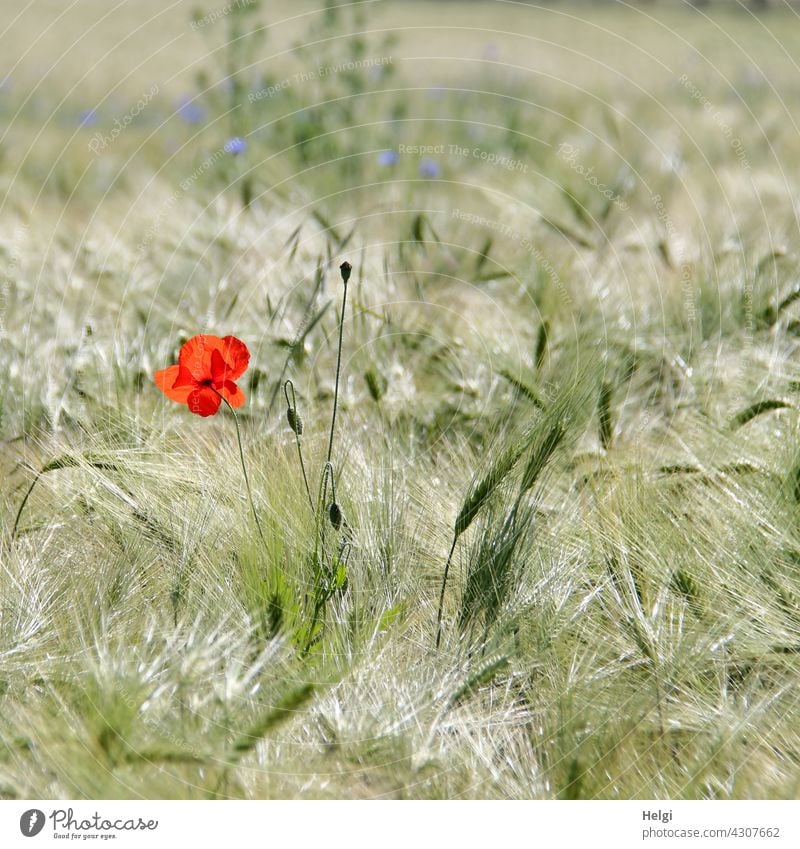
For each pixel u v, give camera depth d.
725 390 7.71
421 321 8.54
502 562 5.51
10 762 4.82
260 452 6.45
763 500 6.05
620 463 6.54
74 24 33.59
